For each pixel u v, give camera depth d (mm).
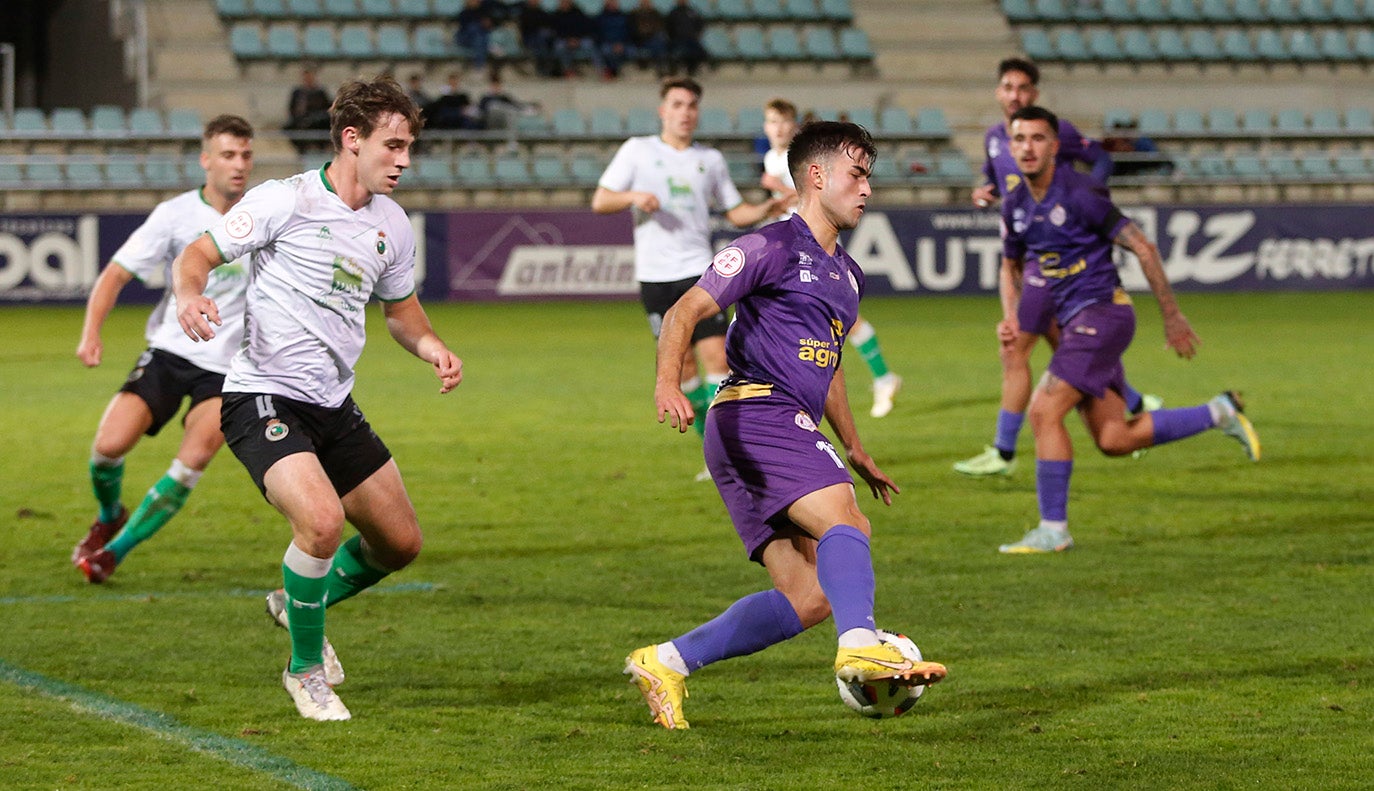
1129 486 30859
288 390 15781
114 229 78250
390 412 42969
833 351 14914
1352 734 14898
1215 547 24797
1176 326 24531
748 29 105562
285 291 15625
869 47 105250
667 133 32594
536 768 13891
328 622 19953
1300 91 108312
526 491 30656
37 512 28344
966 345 61531
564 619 20141
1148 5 110812
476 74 97438
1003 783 13477
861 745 14648
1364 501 28906
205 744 14547
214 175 22047
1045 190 24562
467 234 83375
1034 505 28922
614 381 50281
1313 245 89312
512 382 50062
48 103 110750
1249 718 15477
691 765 14008
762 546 14961
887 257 86875
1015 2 110062
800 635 19312
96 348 22031
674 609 20672
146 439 38344
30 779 13438
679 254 32500
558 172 89875
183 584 22328
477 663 17875
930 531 26359
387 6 100375
